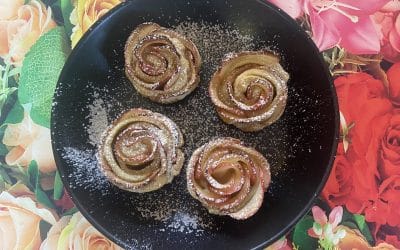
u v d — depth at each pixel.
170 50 0.35
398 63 0.35
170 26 0.35
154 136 0.34
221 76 0.34
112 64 0.35
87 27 0.37
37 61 0.36
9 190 0.34
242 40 0.35
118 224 0.32
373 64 0.35
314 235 0.32
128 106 0.35
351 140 0.33
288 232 0.32
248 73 0.34
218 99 0.34
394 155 0.33
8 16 0.37
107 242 0.33
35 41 0.37
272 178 0.33
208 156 0.33
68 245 0.33
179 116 0.35
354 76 0.35
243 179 0.32
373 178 0.33
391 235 0.32
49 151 0.35
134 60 0.35
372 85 0.34
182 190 0.33
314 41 0.35
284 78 0.34
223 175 0.33
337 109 0.32
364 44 0.35
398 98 0.34
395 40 0.35
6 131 0.35
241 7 0.34
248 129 0.34
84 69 0.35
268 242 0.31
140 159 0.33
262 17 0.34
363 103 0.34
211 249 0.32
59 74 0.36
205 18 0.35
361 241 0.32
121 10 0.34
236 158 0.33
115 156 0.34
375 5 0.36
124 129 0.34
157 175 0.33
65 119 0.34
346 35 0.35
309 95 0.33
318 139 0.32
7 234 0.33
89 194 0.33
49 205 0.34
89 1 0.37
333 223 0.32
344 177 0.33
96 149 0.34
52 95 0.36
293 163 0.33
